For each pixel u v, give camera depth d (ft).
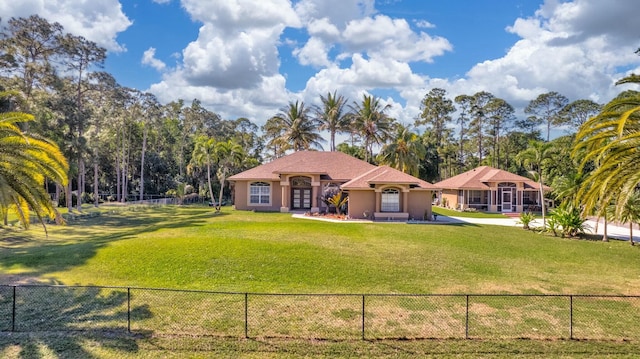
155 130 272.92
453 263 57.36
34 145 49.90
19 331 34.42
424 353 30.96
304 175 125.70
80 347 31.58
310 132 198.80
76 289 44.68
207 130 305.73
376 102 188.03
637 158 38.81
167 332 34.40
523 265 58.44
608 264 60.34
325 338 33.47
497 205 150.92
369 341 32.99
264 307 40.04
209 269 51.67
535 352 31.09
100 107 207.92
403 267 54.34
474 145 282.77
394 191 108.68
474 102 264.72
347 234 77.92
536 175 127.85
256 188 136.15
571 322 33.73
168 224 98.27
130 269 51.70
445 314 38.73
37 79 134.92
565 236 85.25
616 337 33.91
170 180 252.83
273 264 53.88
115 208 166.20
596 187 41.93
